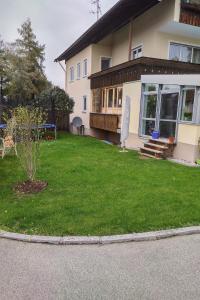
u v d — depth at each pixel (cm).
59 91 2172
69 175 826
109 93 1808
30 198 632
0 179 790
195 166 995
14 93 2375
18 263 390
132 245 441
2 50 2456
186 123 1092
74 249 429
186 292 329
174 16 1416
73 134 2166
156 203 601
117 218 525
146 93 1330
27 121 740
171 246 438
